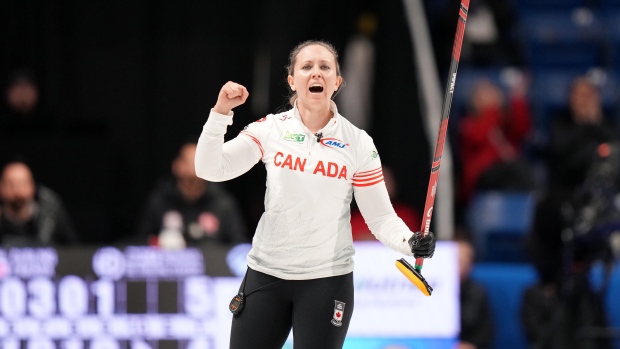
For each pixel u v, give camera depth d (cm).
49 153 2734
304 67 1194
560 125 2997
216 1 3031
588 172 2123
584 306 1983
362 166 1206
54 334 1934
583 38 3606
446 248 1970
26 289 1934
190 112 3031
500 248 2541
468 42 3362
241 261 1948
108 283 1939
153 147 3012
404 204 2814
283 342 1226
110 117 2997
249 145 1200
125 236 2919
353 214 2539
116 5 2994
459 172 2922
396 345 1959
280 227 1188
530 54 3550
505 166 2739
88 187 2744
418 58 2825
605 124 2858
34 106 2842
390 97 2936
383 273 1966
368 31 3053
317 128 1209
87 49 2988
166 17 3020
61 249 1944
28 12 2942
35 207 2169
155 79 3017
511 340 2122
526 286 2111
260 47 3034
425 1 3459
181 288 1941
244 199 3022
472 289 2058
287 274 1191
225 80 3041
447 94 1230
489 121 2889
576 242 1973
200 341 1936
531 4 3722
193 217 2208
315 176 1178
